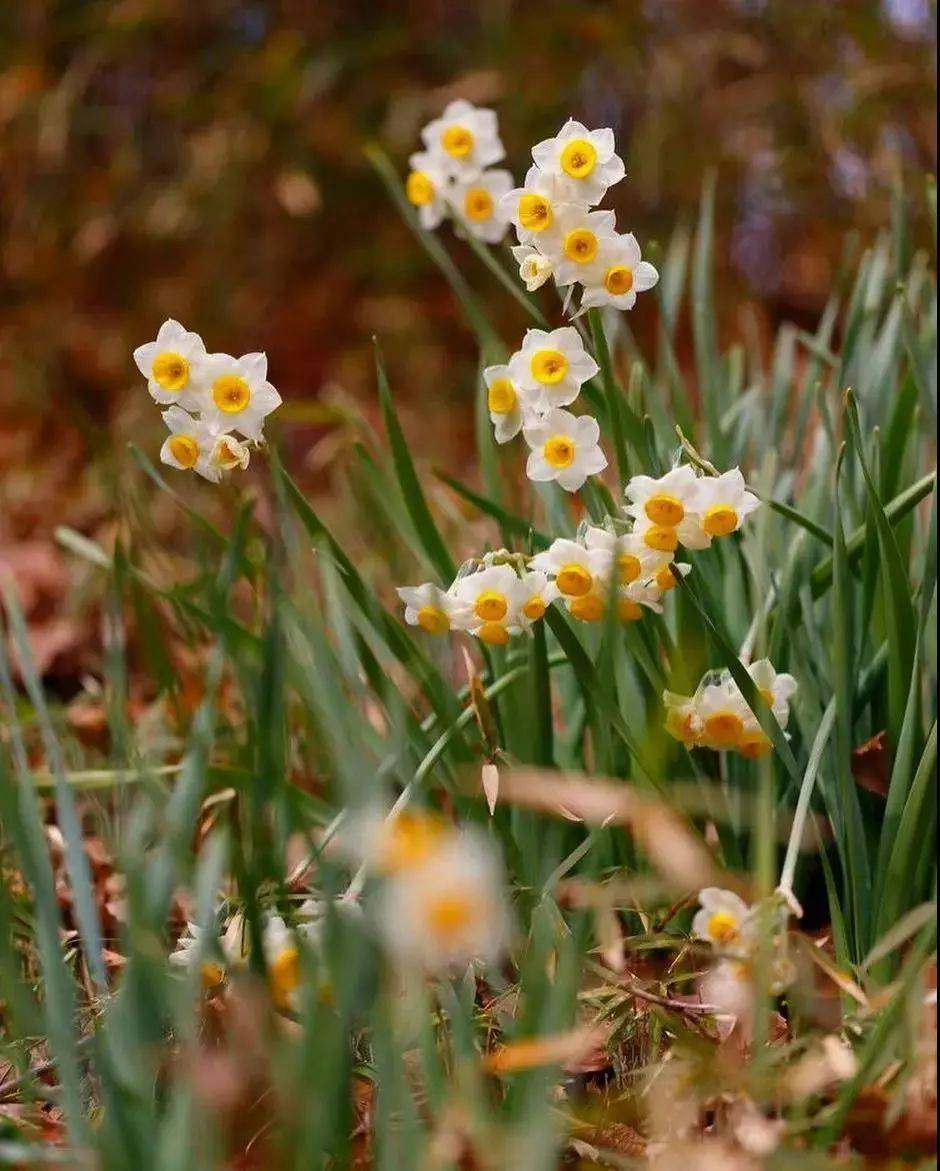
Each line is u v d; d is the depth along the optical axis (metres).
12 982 0.99
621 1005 1.03
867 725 1.16
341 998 0.93
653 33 2.78
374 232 2.82
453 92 2.65
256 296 2.82
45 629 1.71
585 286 1.05
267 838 1.01
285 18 2.83
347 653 1.10
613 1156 0.96
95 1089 1.01
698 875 0.98
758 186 2.82
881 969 1.06
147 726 1.30
